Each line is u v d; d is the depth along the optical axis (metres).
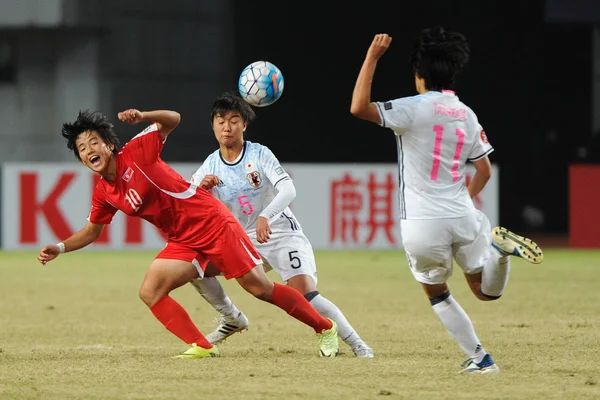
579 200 72.56
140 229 68.25
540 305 37.59
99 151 22.17
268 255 24.91
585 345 26.25
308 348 26.19
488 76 92.94
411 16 93.19
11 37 86.19
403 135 20.19
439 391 18.72
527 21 92.94
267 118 91.69
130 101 86.69
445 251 20.19
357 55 93.00
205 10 88.31
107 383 19.81
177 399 17.97
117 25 86.38
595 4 89.62
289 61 91.75
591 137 93.88
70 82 86.25
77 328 31.61
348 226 68.69
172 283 23.03
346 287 45.59
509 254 19.41
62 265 58.59
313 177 68.44
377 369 21.64
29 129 86.38
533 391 18.72
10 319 34.22
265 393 18.50
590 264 58.34
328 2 92.38
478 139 20.48
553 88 93.69
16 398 18.28
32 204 67.38
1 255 66.19
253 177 24.66
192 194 22.83
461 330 20.86
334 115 93.06
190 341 23.53
